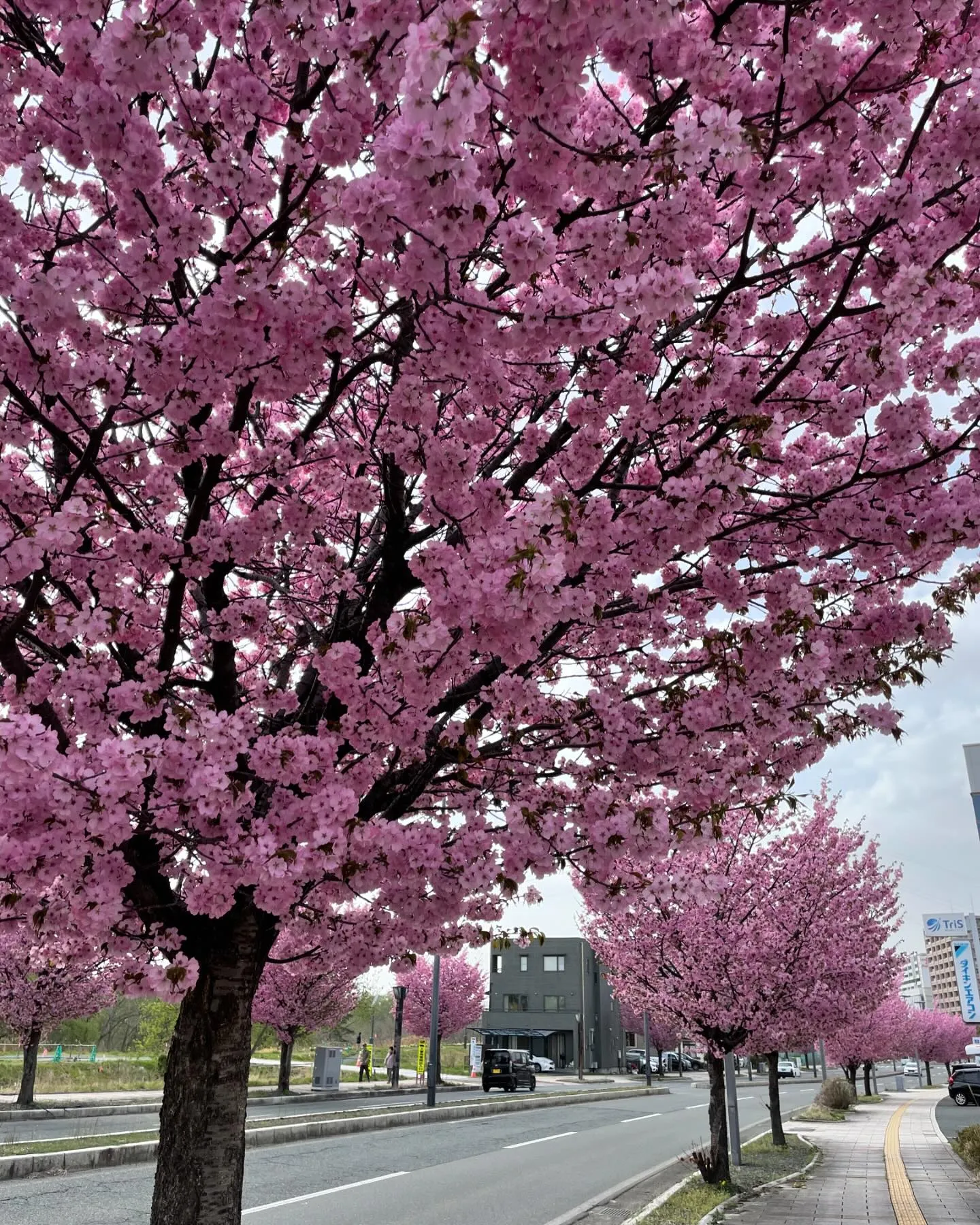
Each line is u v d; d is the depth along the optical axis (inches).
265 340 120.7
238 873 128.2
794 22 119.6
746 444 140.7
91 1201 362.3
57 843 109.1
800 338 163.5
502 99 101.4
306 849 120.3
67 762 105.3
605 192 118.6
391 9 93.4
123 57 89.7
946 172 125.4
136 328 135.5
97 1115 681.0
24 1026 649.6
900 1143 701.9
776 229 150.6
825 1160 581.0
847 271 146.0
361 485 177.0
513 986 2332.7
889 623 171.0
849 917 560.7
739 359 157.4
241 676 202.4
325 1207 382.6
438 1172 490.0
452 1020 1555.1
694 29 127.0
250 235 113.1
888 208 119.9
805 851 496.4
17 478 135.9
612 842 144.2
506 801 176.6
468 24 73.0
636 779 178.7
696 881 148.9
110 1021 2101.4
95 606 153.6
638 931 482.6
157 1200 145.6
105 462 149.2
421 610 137.3
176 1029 156.9
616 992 583.2
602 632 182.5
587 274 119.6
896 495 156.7
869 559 165.6
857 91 122.5
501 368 142.6
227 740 117.4
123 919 143.2
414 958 184.2
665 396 152.6
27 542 97.3
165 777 118.6
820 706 180.1
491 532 138.5
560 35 85.0
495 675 174.6
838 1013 496.7
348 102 105.7
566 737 171.9
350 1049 2588.6
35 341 113.2
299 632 203.3
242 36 122.4
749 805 184.9
